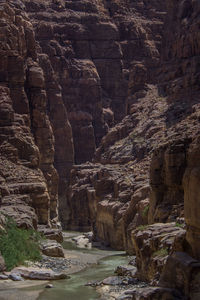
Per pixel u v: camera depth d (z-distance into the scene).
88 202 57.09
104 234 43.31
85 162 70.94
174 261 16.75
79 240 45.94
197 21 58.50
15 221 32.09
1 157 45.38
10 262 25.55
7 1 52.47
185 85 55.59
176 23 65.00
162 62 66.69
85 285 22.69
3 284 22.81
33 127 53.84
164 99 59.84
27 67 53.81
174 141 27.72
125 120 63.53
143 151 50.78
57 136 68.38
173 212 27.02
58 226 56.84
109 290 21.05
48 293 21.00
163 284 16.75
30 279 24.17
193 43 58.25
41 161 54.78
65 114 69.12
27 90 53.47
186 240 17.14
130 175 45.47
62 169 68.25
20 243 28.70
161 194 29.31
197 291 15.56
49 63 69.06
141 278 22.25
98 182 47.66
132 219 36.56
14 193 41.31
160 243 21.09
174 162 27.25
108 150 59.69
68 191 62.72
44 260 29.38
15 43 50.78
